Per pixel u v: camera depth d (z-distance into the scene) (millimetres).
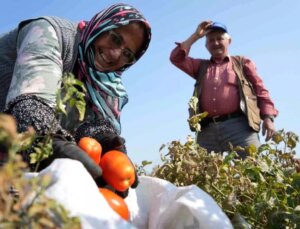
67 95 953
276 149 2455
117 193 1357
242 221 1560
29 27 1632
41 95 1333
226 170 2131
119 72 1909
